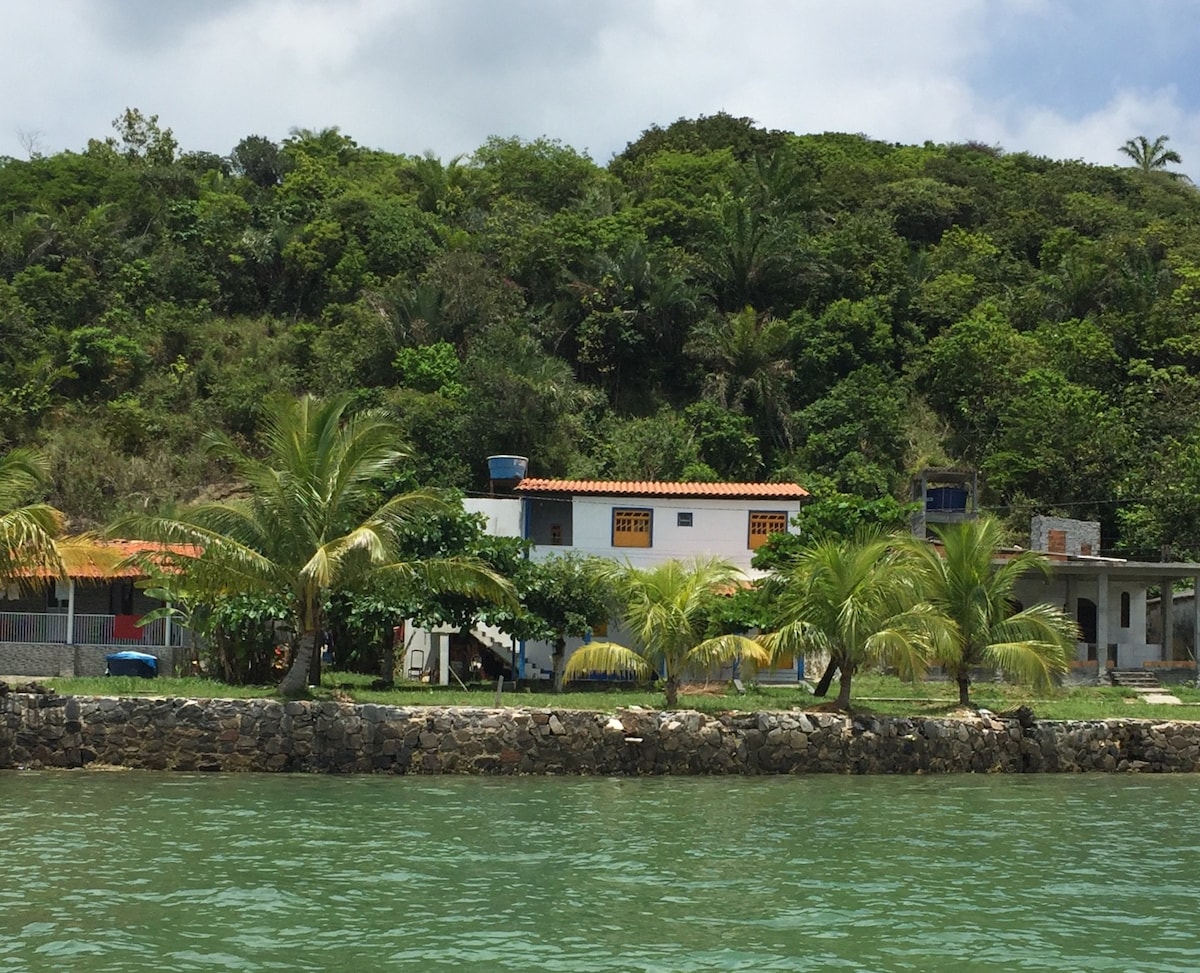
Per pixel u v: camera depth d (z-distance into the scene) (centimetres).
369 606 3353
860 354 6631
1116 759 3203
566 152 8675
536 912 1722
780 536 3797
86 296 6631
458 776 2839
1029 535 5459
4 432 5806
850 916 1731
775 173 7931
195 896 1758
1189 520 5234
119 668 3534
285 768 2831
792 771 3005
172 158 8544
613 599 3678
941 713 3269
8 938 1559
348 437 3053
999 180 9550
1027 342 6588
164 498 5522
